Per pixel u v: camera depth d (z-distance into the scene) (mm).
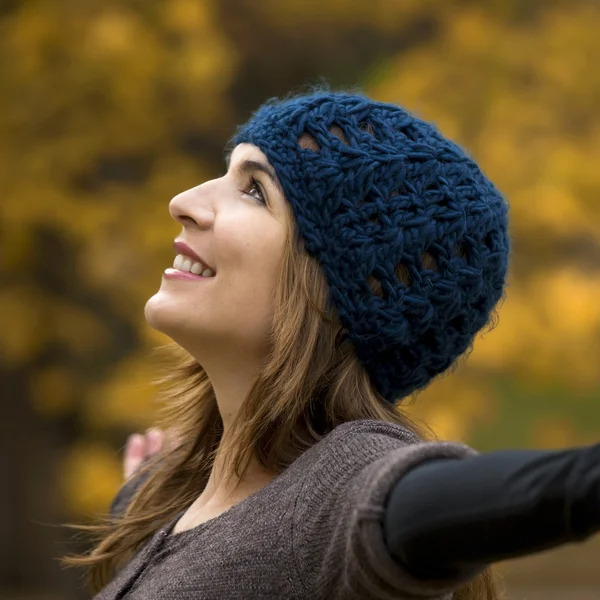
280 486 2846
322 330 3121
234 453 3113
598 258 11344
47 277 11469
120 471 10688
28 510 13422
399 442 2713
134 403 10031
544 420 12375
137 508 3875
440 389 10188
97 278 10414
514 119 10680
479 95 10844
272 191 3178
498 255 3354
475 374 10430
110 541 3816
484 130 10609
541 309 10289
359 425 2848
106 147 10789
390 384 3318
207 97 11008
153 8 10531
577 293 10320
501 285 3490
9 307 11070
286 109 3273
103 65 10266
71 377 11586
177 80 10438
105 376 11398
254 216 3170
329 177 3094
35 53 10508
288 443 3119
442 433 9781
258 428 3057
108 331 11539
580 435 12539
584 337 10352
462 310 3287
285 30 11883
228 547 2781
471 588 3271
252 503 2873
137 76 10305
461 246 3230
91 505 10492
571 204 10219
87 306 11695
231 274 3160
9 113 10703
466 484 2133
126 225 10539
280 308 3105
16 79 10602
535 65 11016
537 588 16484
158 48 10414
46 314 11227
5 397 13133
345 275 3090
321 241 3098
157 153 11086
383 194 3107
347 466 2621
